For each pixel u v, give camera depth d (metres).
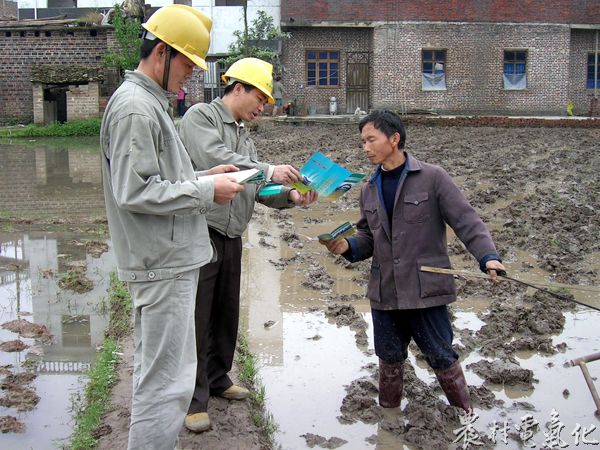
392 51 31.75
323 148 18.73
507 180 13.12
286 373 5.10
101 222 10.43
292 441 4.17
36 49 29.66
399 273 4.12
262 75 4.21
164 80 3.30
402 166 4.18
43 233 9.68
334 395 4.76
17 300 6.73
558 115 32.72
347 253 4.42
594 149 17.92
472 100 32.44
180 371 3.26
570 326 6.10
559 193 11.96
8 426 4.22
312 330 5.99
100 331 5.93
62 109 29.84
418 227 4.11
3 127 28.98
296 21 30.94
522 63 32.66
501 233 9.31
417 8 31.66
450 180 4.14
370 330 5.98
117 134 3.11
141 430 3.22
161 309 3.23
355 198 12.16
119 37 28.20
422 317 4.17
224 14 31.45
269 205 4.31
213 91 31.48
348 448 4.09
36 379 4.96
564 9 32.34
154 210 3.10
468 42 32.09
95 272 7.68
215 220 4.14
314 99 32.00
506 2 32.03
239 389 4.53
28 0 32.97
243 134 4.37
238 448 3.94
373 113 4.16
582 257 8.29
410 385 4.81
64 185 14.39
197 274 3.40
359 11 31.34
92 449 3.92
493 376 4.93
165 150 3.27
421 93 32.16
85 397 4.64
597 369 5.18
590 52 33.38
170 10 3.30
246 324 6.12
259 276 7.61
